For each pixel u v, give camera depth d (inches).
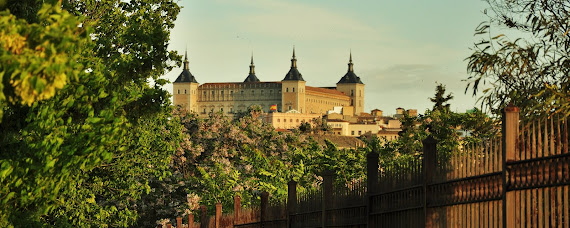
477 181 499.5
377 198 666.2
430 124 1497.3
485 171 487.5
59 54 436.5
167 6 1207.6
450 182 530.3
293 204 887.7
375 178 677.9
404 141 1696.6
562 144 449.7
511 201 455.8
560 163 421.4
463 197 517.3
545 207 430.9
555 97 520.7
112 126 663.8
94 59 940.6
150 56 919.0
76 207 1223.5
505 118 459.2
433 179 561.6
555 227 422.9
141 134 1254.3
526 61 587.5
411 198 601.0
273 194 1943.9
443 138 1430.9
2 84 433.1
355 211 713.0
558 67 586.6
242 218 1069.8
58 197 967.6
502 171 459.5
